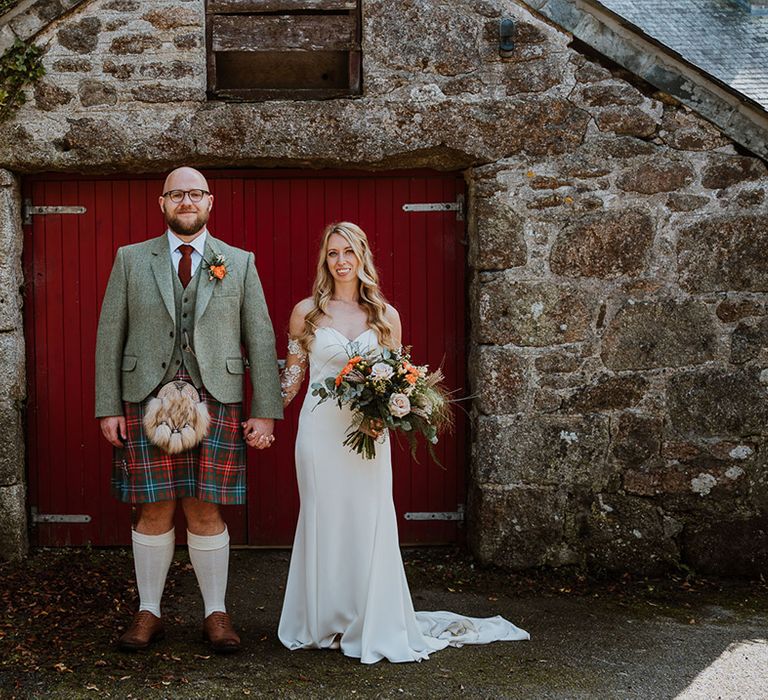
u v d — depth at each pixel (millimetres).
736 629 3850
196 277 3449
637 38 4418
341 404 3316
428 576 4500
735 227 4539
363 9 4461
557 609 4082
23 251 4707
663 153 4523
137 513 4812
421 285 4809
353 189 4777
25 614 3830
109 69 4422
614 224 4520
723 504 4578
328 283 3588
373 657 3383
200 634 3654
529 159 4508
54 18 4379
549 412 4543
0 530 4531
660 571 4559
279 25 4504
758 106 4398
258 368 3500
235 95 4531
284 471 4863
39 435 4770
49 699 3018
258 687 3133
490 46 4480
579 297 4531
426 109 4469
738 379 4562
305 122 4453
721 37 8750
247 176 4742
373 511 3451
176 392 3291
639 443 4551
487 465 4543
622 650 3588
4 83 4402
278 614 3969
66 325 4742
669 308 4547
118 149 4430
